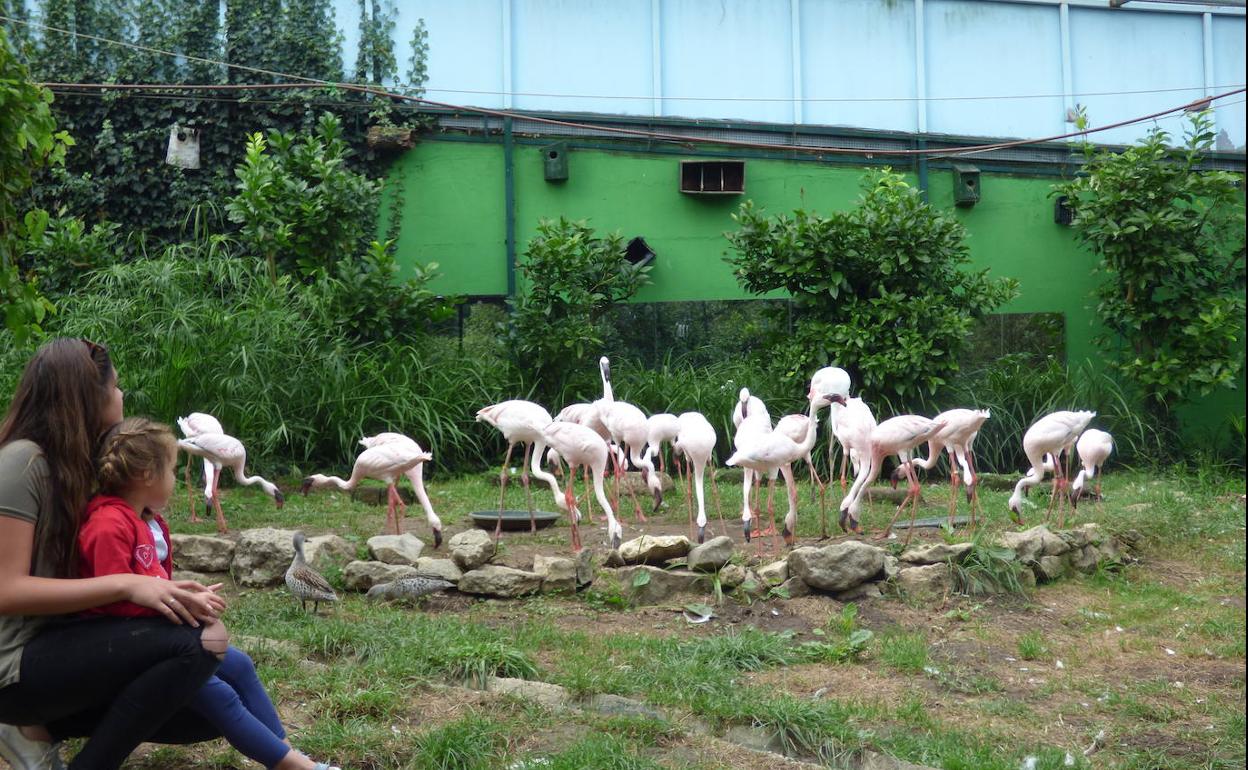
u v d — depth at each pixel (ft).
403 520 30.27
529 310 43.09
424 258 46.96
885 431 25.94
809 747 14.65
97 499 11.05
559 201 47.78
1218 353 45.09
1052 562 24.38
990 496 34.96
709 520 30.73
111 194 45.29
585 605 21.54
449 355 42.63
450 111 47.01
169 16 45.70
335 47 46.37
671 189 48.37
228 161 45.96
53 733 11.56
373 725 14.40
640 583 21.68
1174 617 22.09
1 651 10.68
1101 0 51.47
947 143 50.34
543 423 26.43
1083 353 50.26
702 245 48.34
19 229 19.65
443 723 14.53
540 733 14.39
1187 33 52.85
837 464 41.16
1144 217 43.96
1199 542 28.58
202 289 38.88
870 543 25.88
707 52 49.01
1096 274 50.24
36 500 10.52
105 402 11.29
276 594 21.30
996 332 49.60
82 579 10.46
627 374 44.47
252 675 12.25
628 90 48.42
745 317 48.19
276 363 36.99
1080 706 16.85
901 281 42.83
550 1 47.93
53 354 11.02
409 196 46.93
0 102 17.52
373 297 41.45
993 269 50.21
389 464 26.20
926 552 23.04
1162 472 43.80
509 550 25.68
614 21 48.37
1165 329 46.29
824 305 42.98
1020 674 18.37
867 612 21.26
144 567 11.10
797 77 49.47
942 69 50.67
